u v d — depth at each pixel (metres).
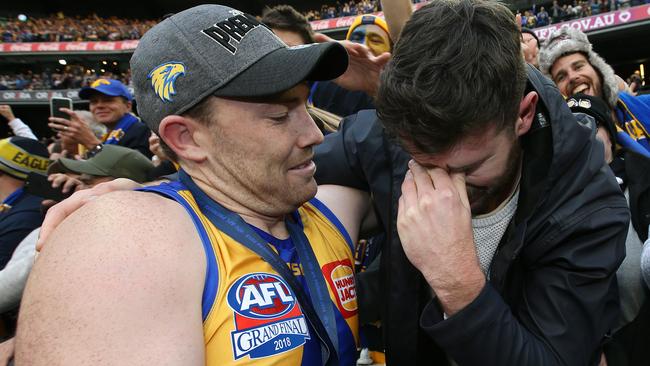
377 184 0.96
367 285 1.12
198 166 0.77
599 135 1.32
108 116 2.76
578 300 0.75
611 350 1.03
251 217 0.78
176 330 0.57
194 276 0.63
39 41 20.23
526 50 2.10
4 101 18.72
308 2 21.20
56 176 1.65
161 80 0.72
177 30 0.72
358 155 0.99
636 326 1.04
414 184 0.82
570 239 0.78
